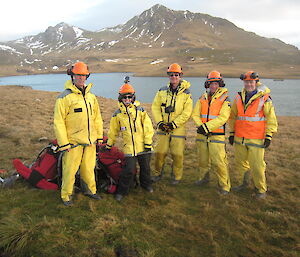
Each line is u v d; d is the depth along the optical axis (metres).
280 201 4.70
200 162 5.23
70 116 3.96
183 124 5.01
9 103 16.53
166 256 3.23
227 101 4.70
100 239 3.39
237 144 4.96
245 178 5.08
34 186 4.63
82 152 4.19
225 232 3.77
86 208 4.11
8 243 3.17
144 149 4.61
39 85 96.19
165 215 4.11
